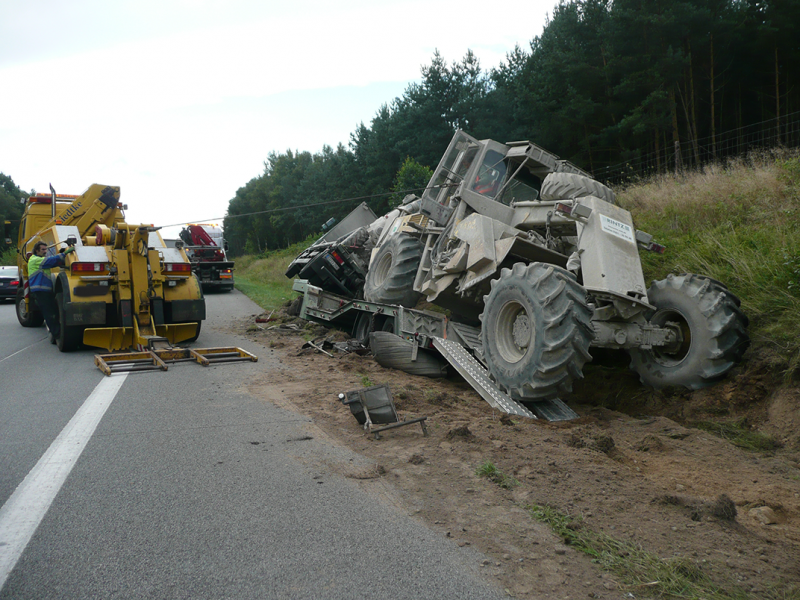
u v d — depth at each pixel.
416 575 2.48
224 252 21.64
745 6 22.41
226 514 3.07
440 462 3.86
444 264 7.23
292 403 5.51
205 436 4.46
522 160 7.32
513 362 5.41
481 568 2.55
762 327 5.61
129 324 8.65
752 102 24.53
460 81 29.86
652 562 2.59
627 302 5.19
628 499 3.29
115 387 6.29
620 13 20.91
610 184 14.95
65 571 2.51
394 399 5.53
